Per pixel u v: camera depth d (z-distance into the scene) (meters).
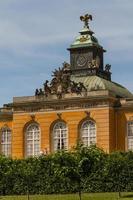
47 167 121.31
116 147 138.12
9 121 150.50
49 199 103.88
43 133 142.88
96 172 115.81
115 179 116.31
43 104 143.25
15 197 112.06
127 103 138.25
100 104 137.38
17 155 145.12
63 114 141.00
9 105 152.50
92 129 138.12
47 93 143.62
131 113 137.88
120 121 138.75
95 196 104.88
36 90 144.88
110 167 116.25
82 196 105.88
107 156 117.88
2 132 150.88
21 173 122.50
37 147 143.62
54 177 119.81
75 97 139.88
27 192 115.94
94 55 153.00
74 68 152.75
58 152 104.44
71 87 141.50
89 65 151.00
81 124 139.25
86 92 139.38
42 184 121.06
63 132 141.25
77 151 104.12
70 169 101.00
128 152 119.25
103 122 136.75
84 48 152.75
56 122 142.12
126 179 116.31
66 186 118.50
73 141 139.25
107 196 104.12
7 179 122.88
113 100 138.75
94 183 115.75
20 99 145.88
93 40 154.50
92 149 105.94
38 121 143.75
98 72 151.75
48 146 141.88
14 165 123.44
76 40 154.88
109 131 136.25
